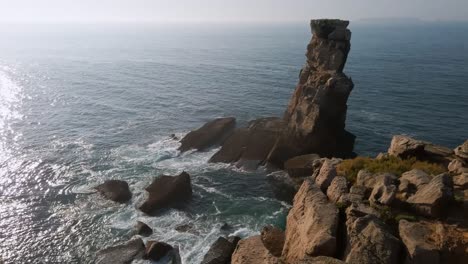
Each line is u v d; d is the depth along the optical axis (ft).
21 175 176.76
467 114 292.40
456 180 86.07
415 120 276.82
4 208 148.15
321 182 94.73
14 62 563.48
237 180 174.91
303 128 191.01
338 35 196.75
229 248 114.62
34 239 129.39
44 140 225.15
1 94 340.59
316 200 83.92
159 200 146.72
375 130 254.27
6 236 130.82
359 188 84.02
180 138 229.86
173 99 338.34
